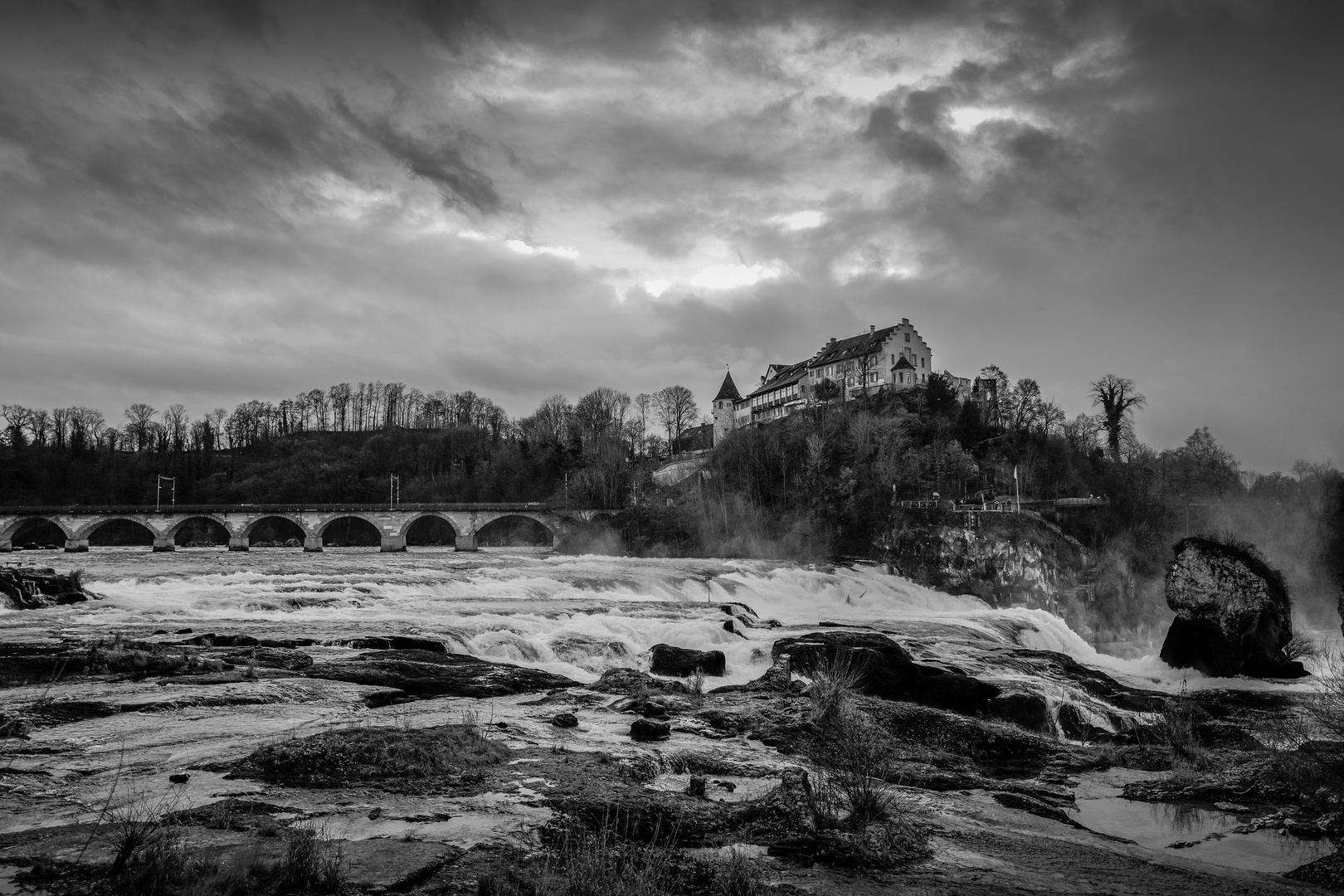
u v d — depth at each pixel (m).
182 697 22.64
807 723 22.25
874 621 61.44
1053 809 17.61
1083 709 28.09
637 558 124.81
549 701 24.98
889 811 15.54
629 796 15.27
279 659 28.64
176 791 14.59
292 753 16.20
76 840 11.96
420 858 11.63
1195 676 38.31
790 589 95.12
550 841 12.77
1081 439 173.25
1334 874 14.09
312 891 10.41
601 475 157.88
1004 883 12.77
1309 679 36.50
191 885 10.34
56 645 28.52
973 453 159.75
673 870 12.07
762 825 14.41
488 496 199.00
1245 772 20.28
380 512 149.12
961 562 121.75
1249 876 13.98
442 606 51.06
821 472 140.88
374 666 27.89
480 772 16.11
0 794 14.23
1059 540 125.06
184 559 103.69
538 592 67.19
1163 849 15.66
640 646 38.53
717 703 24.67
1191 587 39.44
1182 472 148.75
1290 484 127.00
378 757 16.19
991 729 23.64
